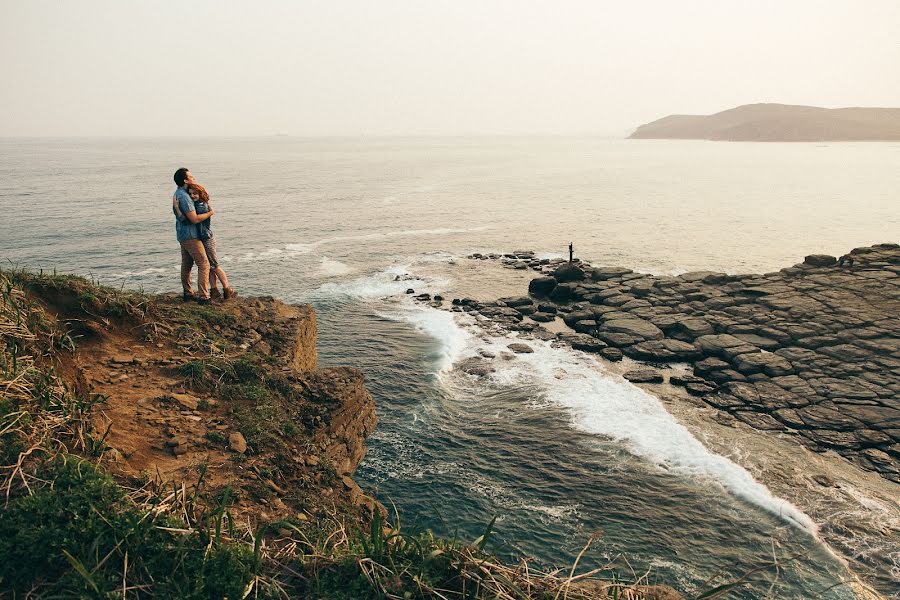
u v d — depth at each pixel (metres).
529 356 29.09
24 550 3.66
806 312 31.20
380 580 3.99
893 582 14.07
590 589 4.41
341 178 141.50
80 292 8.38
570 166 190.75
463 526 16.48
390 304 38.59
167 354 8.55
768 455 19.70
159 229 64.44
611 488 18.02
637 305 35.06
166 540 4.09
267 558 4.42
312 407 9.01
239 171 163.38
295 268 49.25
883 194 101.50
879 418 21.50
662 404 23.69
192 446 6.61
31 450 4.58
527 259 52.41
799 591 13.95
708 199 97.75
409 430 21.80
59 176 134.62
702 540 15.69
